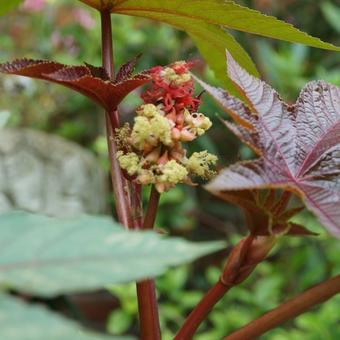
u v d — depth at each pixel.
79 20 2.70
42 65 0.57
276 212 0.49
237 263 0.52
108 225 0.34
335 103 0.56
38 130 2.75
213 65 0.71
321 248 2.05
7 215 0.35
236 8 0.58
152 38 2.58
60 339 0.28
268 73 2.18
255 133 0.51
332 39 3.03
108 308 2.68
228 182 0.43
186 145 2.23
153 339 0.54
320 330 1.71
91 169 2.38
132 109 2.50
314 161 0.52
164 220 2.62
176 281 2.01
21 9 2.76
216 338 1.89
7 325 0.29
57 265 0.33
